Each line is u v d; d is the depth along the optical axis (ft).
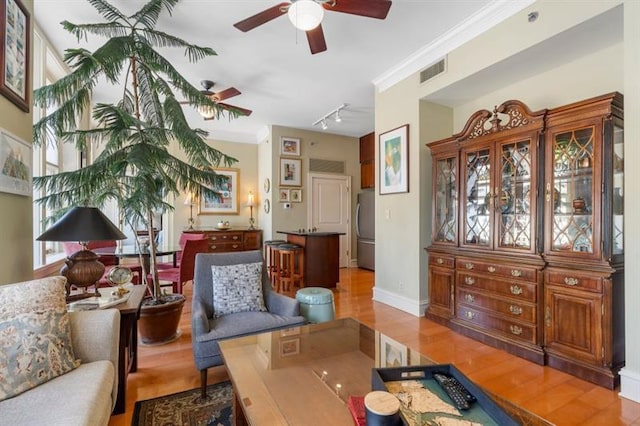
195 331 6.59
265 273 8.77
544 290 8.05
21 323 4.59
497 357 8.41
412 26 9.57
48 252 11.99
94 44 10.39
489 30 9.17
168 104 8.68
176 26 9.46
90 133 7.80
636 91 6.43
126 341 6.31
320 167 21.76
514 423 3.17
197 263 8.05
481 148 9.77
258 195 22.66
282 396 4.25
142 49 8.11
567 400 6.46
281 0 8.32
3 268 5.96
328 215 22.04
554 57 8.73
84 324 5.33
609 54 8.29
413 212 12.07
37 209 9.80
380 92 13.60
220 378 7.30
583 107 7.41
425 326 10.72
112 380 4.97
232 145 22.12
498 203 9.28
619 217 7.30
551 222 8.05
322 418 3.79
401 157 12.55
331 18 9.11
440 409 3.64
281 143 20.35
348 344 5.94
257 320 7.19
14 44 6.28
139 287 8.08
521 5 8.35
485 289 9.43
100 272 6.82
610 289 6.92
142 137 7.95
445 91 11.00
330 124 19.90
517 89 10.33
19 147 6.46
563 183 7.91
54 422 3.62
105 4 7.58
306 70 12.46
